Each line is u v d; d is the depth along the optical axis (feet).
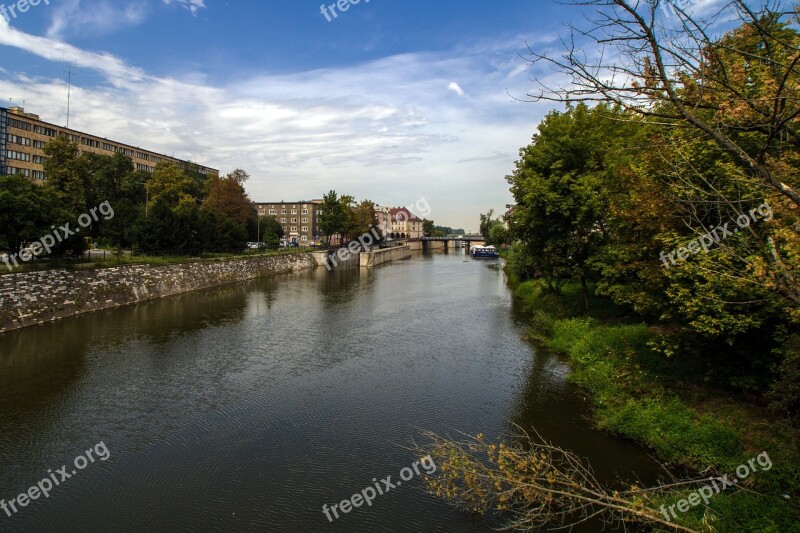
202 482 38.34
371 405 53.57
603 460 40.27
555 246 80.02
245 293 142.31
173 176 217.15
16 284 86.48
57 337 81.20
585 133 79.56
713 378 46.62
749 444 37.45
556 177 78.48
